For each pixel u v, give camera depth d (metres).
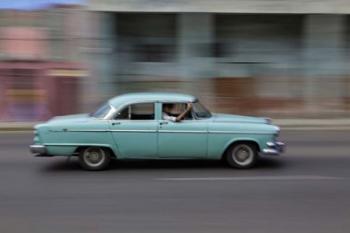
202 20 25.55
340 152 15.94
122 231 8.30
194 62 25.91
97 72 25.17
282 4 24.84
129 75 26.27
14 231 8.35
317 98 26.25
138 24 26.09
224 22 26.30
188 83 26.11
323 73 26.11
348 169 13.32
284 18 26.34
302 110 26.42
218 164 13.88
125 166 13.66
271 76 26.58
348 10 24.97
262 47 26.55
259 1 24.81
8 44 24.64
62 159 14.77
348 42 26.09
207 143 13.16
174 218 8.98
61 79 24.55
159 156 13.23
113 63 25.70
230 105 26.45
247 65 26.56
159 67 26.30
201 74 26.08
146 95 13.42
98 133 13.05
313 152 15.91
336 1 24.94
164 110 13.20
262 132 13.20
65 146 13.09
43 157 15.07
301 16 26.28
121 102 13.24
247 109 26.56
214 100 26.28
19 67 24.30
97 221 8.84
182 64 25.95
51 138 13.07
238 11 24.78
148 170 13.16
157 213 9.30
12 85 24.27
